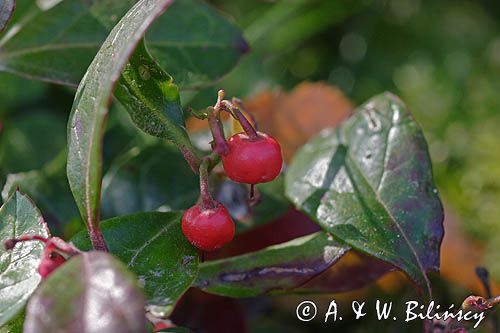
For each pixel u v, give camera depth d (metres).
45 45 0.24
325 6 0.41
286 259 0.23
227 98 0.34
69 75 0.24
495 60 0.39
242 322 0.25
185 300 0.25
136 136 0.28
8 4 0.22
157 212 0.22
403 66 0.40
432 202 0.23
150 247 0.21
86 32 0.25
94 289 0.18
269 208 0.25
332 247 0.23
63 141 0.30
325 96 0.29
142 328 0.18
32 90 0.31
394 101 0.24
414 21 0.41
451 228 0.30
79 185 0.20
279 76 0.39
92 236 0.20
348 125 0.25
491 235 0.31
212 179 0.24
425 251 0.22
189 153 0.21
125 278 0.18
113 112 0.29
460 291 0.29
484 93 0.37
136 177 0.26
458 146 0.35
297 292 0.24
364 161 0.24
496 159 0.34
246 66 0.37
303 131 0.29
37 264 0.20
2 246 0.20
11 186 0.25
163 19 0.25
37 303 0.18
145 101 0.21
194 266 0.21
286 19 0.40
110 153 0.28
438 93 0.38
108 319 0.18
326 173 0.24
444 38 0.41
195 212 0.21
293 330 0.29
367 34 0.41
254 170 0.21
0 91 0.31
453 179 0.34
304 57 0.40
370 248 0.22
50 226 0.25
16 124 0.30
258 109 0.29
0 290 0.20
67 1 0.25
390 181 0.23
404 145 0.24
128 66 0.21
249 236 0.26
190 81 0.25
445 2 0.42
